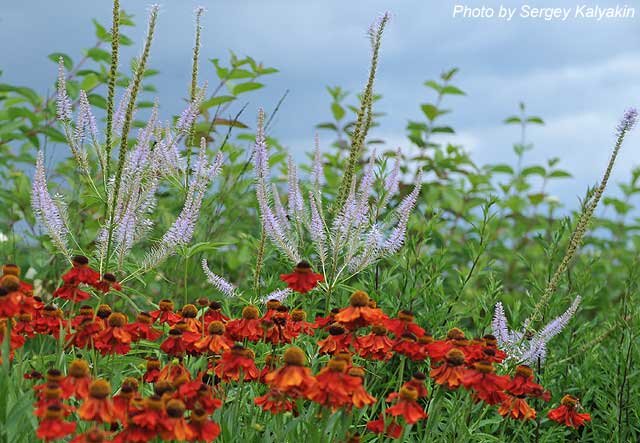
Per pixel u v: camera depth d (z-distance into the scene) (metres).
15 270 3.18
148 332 3.24
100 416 2.42
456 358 3.09
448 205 7.39
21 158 6.32
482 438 3.79
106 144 4.04
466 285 5.04
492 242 7.47
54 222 3.91
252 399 3.74
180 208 5.38
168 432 2.39
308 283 3.47
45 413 2.36
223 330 3.21
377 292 4.90
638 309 5.06
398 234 4.04
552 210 8.20
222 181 5.73
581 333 5.49
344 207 4.05
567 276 5.41
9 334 2.88
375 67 4.27
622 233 8.64
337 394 2.65
